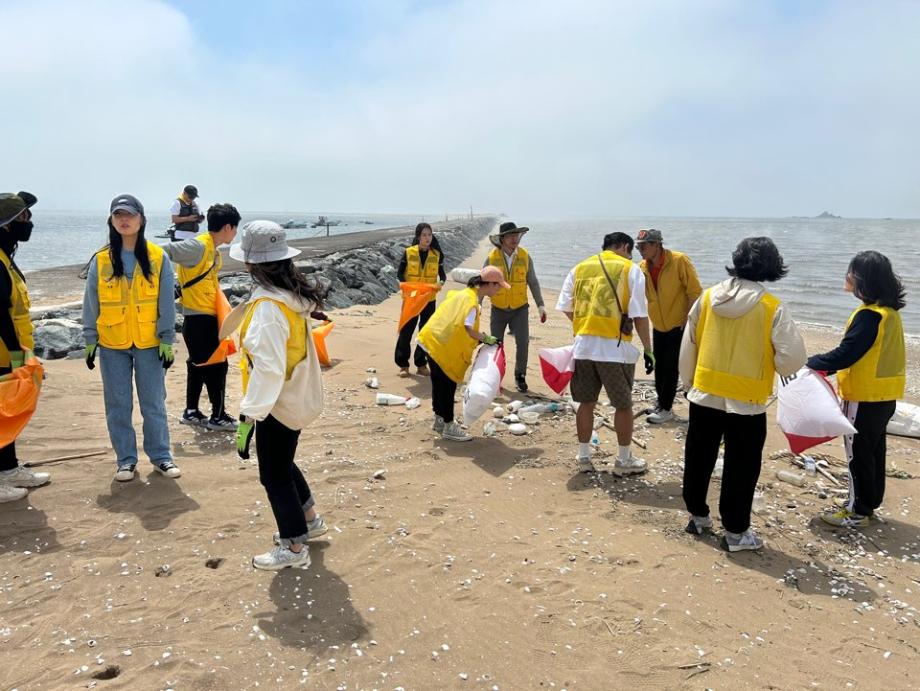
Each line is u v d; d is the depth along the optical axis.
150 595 3.67
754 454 4.24
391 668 3.17
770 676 3.21
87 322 4.89
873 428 4.67
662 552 4.38
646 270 7.08
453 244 39.78
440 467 5.74
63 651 3.18
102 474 5.16
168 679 3.01
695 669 3.23
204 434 6.25
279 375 3.45
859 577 4.19
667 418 7.24
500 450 6.22
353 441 6.30
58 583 3.75
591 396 5.59
